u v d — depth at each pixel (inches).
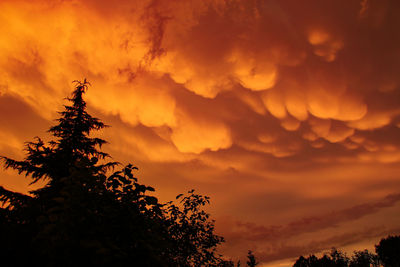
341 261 2906.0
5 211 237.9
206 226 365.1
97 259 128.6
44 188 386.9
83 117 546.6
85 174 147.0
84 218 133.4
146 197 163.8
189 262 335.0
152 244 147.5
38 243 145.9
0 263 189.2
